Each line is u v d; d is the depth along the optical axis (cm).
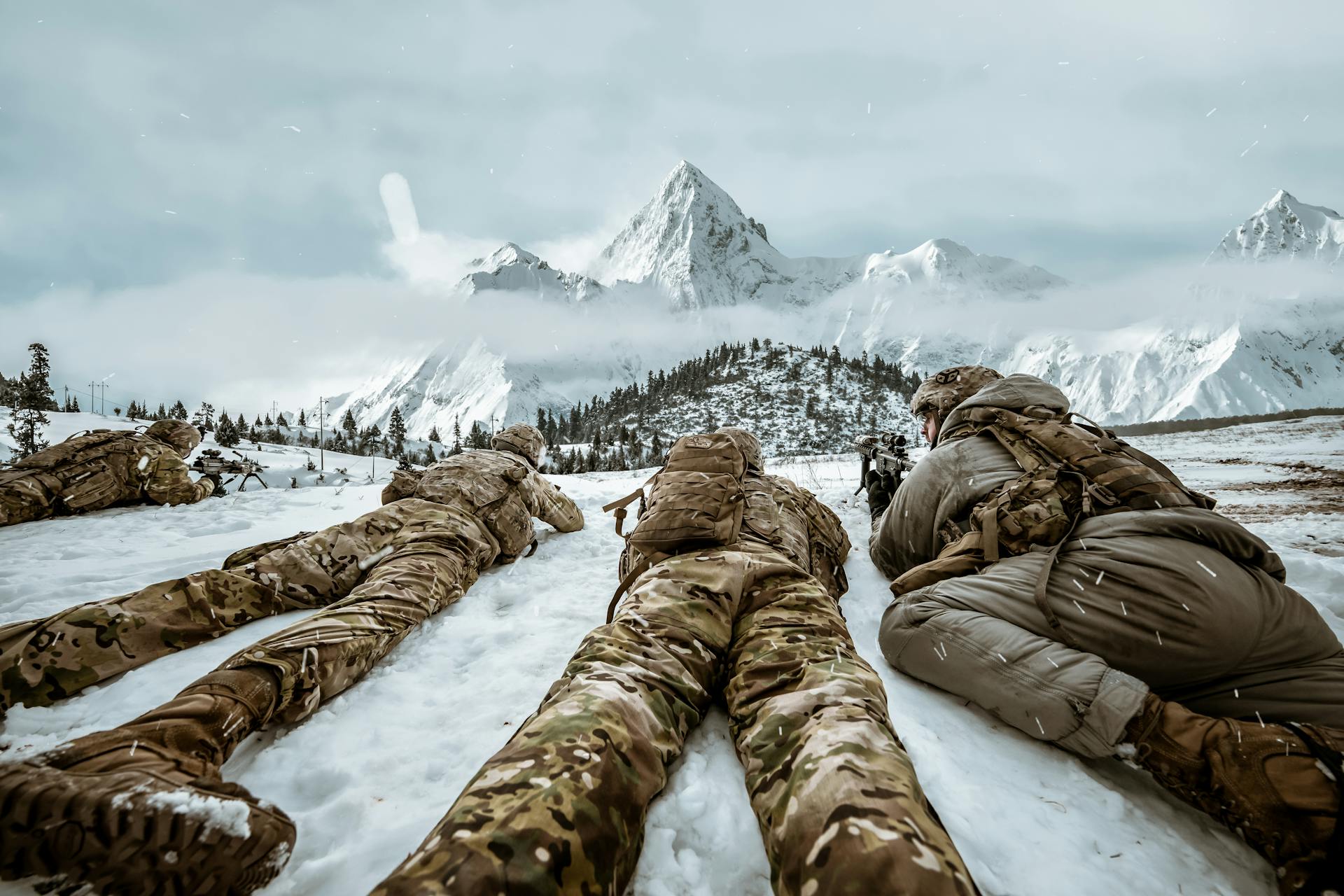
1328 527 438
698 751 155
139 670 201
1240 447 1323
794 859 98
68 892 98
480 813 97
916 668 191
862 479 451
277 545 266
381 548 275
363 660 195
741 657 165
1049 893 115
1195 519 162
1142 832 134
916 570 213
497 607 289
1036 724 155
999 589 178
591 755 113
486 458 360
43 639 180
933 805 136
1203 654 144
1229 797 123
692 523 208
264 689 154
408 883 86
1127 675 145
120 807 98
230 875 106
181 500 556
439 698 193
